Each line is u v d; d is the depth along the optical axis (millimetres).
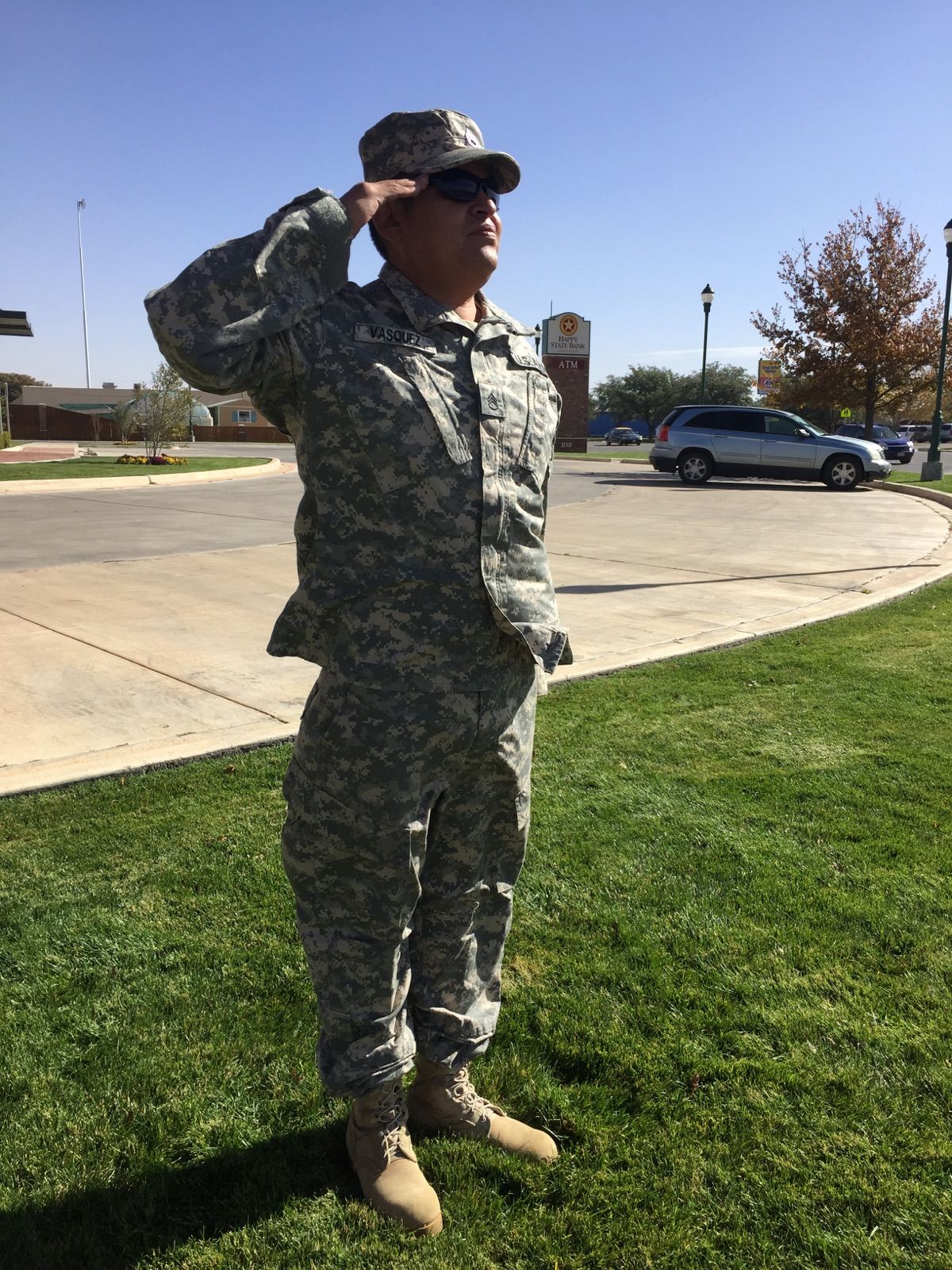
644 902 2975
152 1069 2232
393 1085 1914
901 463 30906
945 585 8398
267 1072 2232
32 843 3307
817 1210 1860
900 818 3586
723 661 5777
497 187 1798
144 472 23125
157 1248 1782
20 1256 1756
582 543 11008
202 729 4379
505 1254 1775
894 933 2807
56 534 11484
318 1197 1898
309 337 1601
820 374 27500
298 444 1706
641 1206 1877
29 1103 2123
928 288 26766
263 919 2848
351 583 1669
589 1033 2367
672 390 73938
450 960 1977
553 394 1866
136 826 3443
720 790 3830
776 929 2826
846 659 5828
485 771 1861
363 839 1741
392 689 1679
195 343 1481
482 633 1732
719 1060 2271
